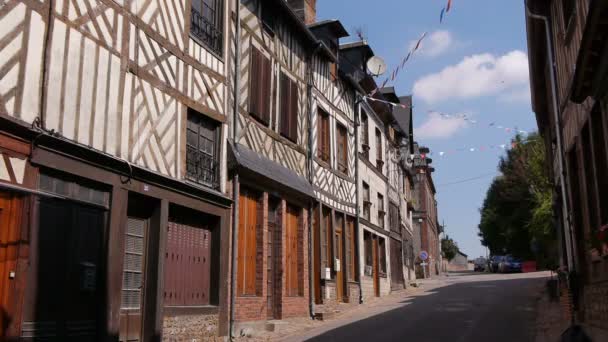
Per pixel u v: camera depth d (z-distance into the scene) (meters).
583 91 7.53
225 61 10.69
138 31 8.35
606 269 7.77
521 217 33.47
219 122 10.41
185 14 9.51
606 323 7.84
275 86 12.88
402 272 24.06
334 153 16.33
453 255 67.25
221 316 10.01
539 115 15.15
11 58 6.21
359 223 17.91
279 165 12.72
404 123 30.25
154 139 8.55
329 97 16.30
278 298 12.20
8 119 6.04
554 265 17.36
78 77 7.16
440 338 9.76
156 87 8.66
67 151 6.89
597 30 6.18
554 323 10.71
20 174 6.29
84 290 7.23
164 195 8.73
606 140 7.27
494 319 12.05
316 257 14.48
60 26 6.92
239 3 11.29
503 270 35.91
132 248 8.43
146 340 8.38
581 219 9.95
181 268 9.34
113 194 7.68
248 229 11.31
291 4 17.09
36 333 6.50
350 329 11.20
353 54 20.11
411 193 30.67
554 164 13.77
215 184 10.23
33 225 6.53
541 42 12.58
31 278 6.48
